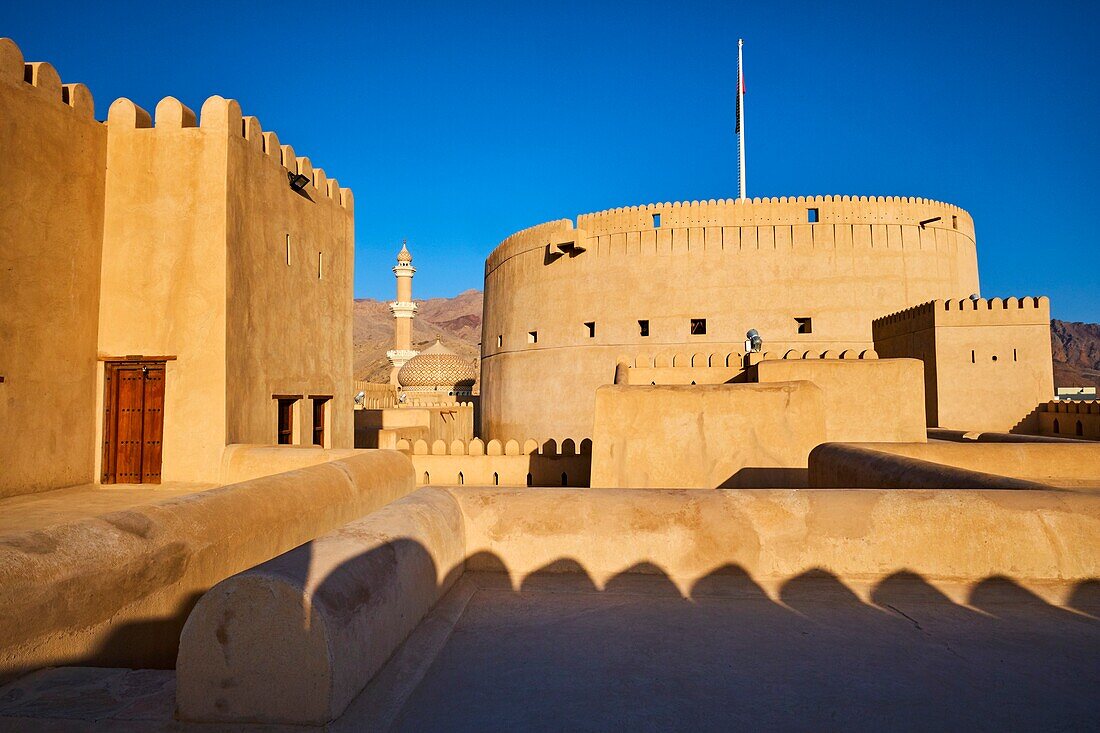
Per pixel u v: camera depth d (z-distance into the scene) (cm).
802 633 342
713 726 250
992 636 335
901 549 406
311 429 1176
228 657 253
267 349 1025
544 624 357
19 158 795
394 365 5166
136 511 439
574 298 2956
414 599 339
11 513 693
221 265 905
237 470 867
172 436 898
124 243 921
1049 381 2062
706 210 2716
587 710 263
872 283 2628
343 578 277
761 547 415
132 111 931
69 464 867
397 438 1738
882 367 1008
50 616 351
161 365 911
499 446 1609
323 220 1239
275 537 544
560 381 2978
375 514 367
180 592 449
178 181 918
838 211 2652
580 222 2972
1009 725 249
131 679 299
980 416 2077
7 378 780
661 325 2744
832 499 424
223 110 919
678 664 306
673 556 421
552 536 433
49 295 838
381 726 251
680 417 820
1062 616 360
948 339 2112
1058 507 403
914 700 270
